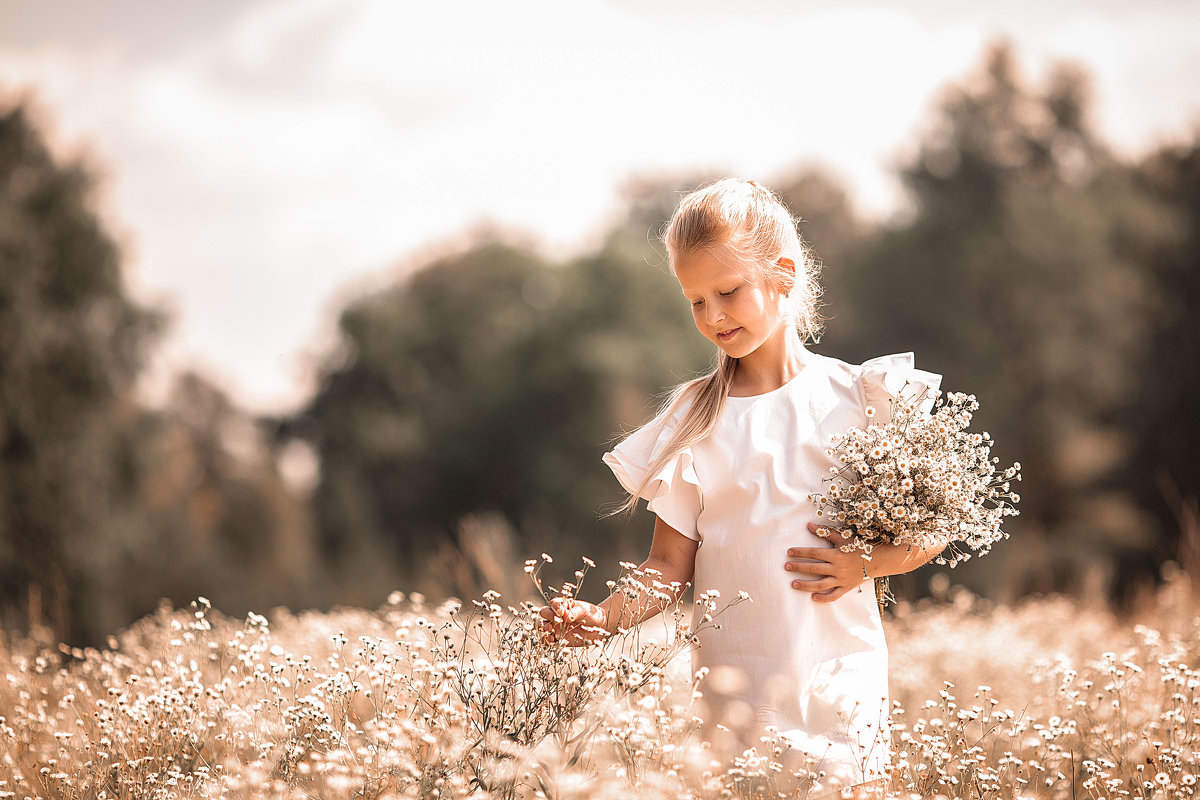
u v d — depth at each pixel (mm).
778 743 2328
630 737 2248
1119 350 26828
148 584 21359
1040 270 27562
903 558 2471
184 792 2297
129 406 20266
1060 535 24406
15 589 17453
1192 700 2818
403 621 3084
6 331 17828
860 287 31031
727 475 2527
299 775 2312
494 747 2188
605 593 14266
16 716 2895
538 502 34750
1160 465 25453
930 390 2584
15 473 18016
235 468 42750
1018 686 4066
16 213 18266
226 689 2668
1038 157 31594
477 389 40969
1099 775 2420
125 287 19781
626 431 2760
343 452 41969
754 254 2523
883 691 2459
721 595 2471
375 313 45594
